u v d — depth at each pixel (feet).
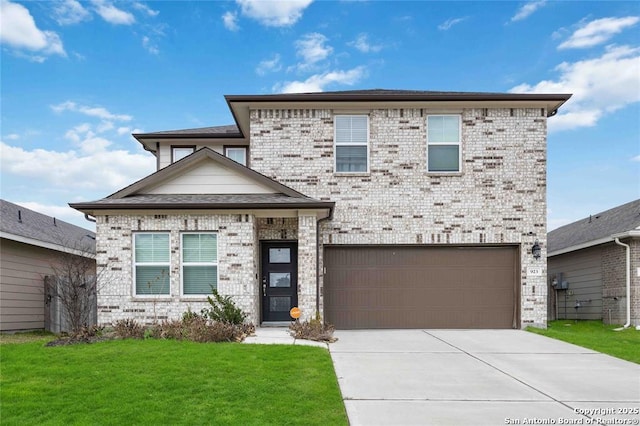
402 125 46.14
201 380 23.65
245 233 41.09
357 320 45.24
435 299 45.42
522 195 45.60
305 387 22.94
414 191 45.70
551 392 23.75
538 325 44.65
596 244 53.42
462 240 45.27
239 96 45.19
